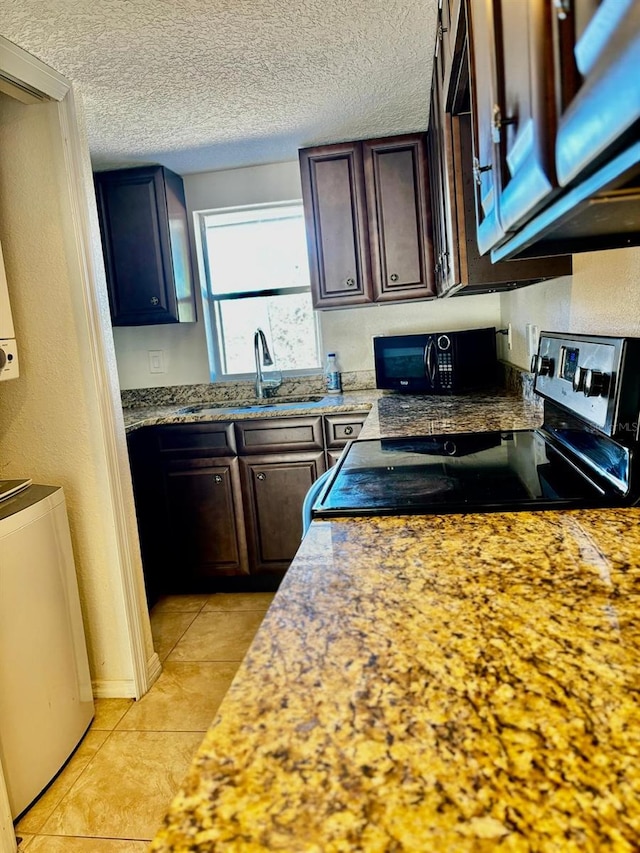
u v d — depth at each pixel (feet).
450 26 4.99
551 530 3.26
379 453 5.57
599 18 1.62
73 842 5.17
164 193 10.50
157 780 5.83
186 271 11.23
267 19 6.15
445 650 2.11
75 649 6.44
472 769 1.55
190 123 8.78
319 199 10.14
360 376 11.37
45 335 6.73
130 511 7.32
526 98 2.39
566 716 1.72
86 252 6.63
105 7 5.72
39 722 5.73
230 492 9.98
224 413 9.99
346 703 1.85
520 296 8.87
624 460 3.67
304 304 11.79
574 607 2.35
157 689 7.39
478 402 8.66
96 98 7.75
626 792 1.44
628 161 1.65
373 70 7.51
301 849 1.35
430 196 9.82
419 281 10.02
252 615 9.34
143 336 11.88
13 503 5.86
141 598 7.46
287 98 8.18
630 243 3.35
